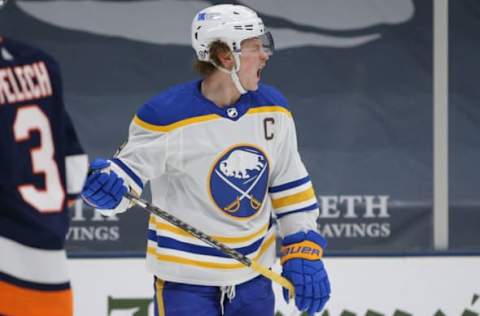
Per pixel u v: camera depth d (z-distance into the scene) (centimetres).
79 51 1560
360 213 1563
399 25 1561
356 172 1562
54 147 658
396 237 1562
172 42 1566
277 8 1564
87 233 1534
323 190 1562
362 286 1441
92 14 1558
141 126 1020
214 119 1009
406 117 1563
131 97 1566
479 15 1556
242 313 1050
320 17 1566
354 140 1564
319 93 1566
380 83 1564
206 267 1025
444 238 1542
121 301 1428
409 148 1562
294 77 1568
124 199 1023
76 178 682
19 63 655
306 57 1566
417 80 1561
